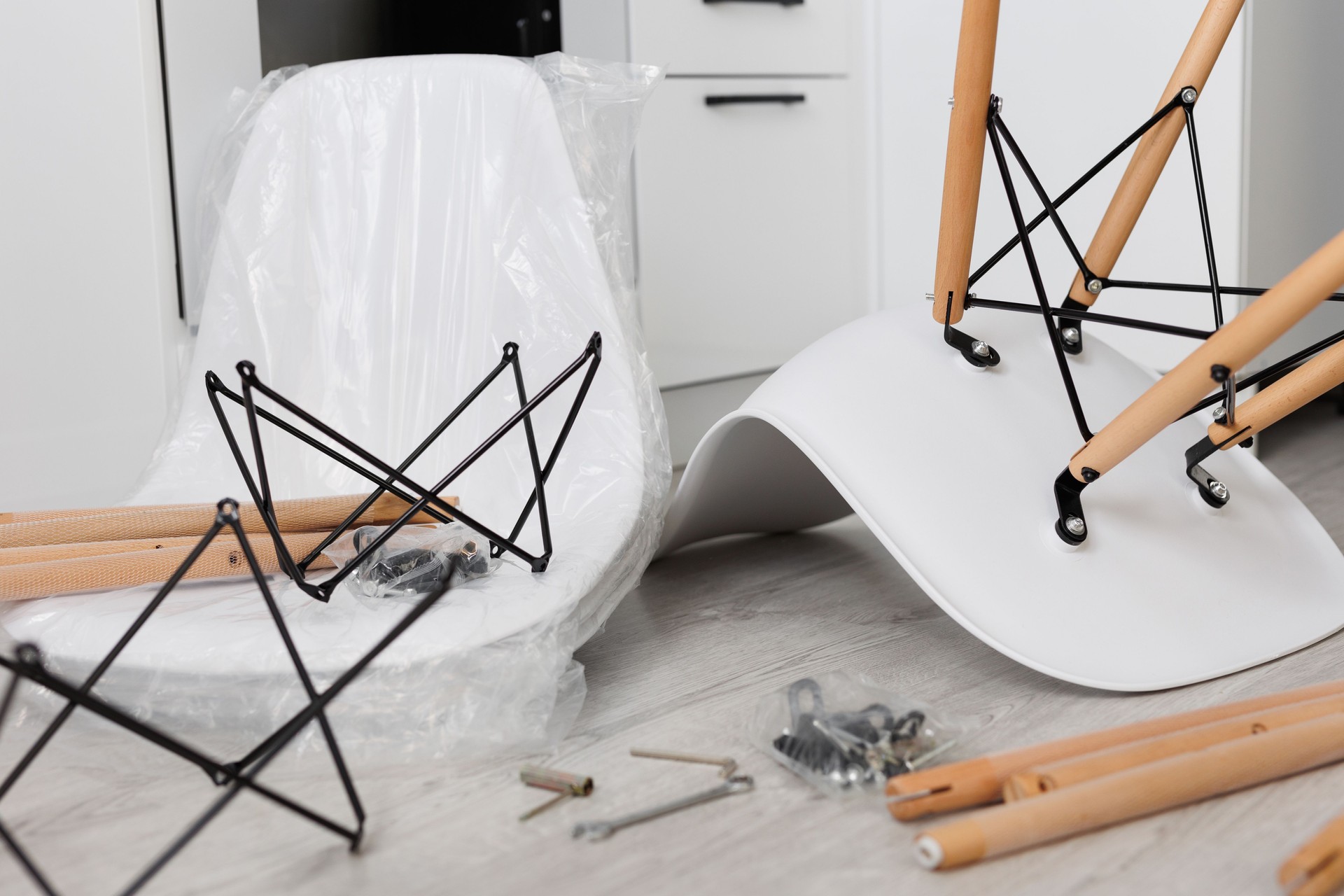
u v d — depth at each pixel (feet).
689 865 1.71
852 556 3.58
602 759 2.10
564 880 1.68
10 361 3.45
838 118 5.50
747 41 5.09
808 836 1.79
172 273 3.58
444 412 3.04
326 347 3.14
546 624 2.18
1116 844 1.73
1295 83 4.88
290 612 2.22
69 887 1.69
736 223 5.15
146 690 2.13
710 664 2.63
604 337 2.87
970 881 1.64
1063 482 2.46
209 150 3.54
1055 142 5.03
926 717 2.08
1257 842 1.72
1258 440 5.17
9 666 1.47
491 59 3.13
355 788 1.99
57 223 3.46
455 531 2.53
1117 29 4.76
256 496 2.19
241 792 1.98
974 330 2.79
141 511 2.51
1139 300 4.92
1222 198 4.60
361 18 4.11
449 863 1.73
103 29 3.41
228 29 3.61
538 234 2.99
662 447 2.91
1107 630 2.36
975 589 2.32
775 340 5.37
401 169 3.16
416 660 2.04
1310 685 2.32
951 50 5.25
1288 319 1.92
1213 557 2.59
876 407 2.53
